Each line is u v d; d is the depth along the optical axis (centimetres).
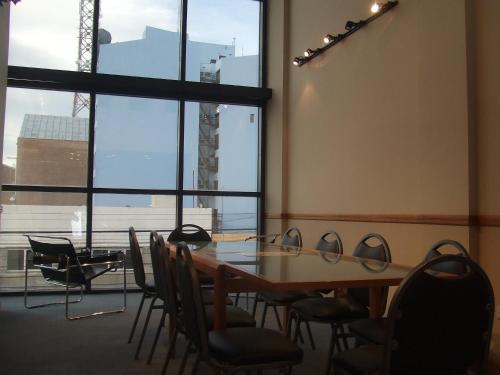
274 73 638
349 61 481
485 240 322
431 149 361
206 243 363
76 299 519
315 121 544
